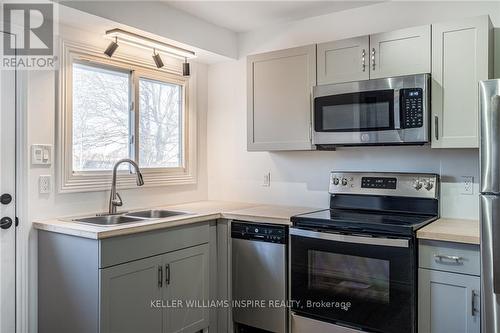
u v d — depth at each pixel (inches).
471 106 86.8
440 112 90.0
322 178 120.9
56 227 89.4
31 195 94.7
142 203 121.9
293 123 111.7
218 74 142.9
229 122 140.4
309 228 95.7
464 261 77.2
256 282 106.0
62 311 90.0
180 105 137.2
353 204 111.3
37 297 95.6
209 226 111.1
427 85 89.6
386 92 93.5
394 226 83.9
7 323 91.6
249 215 106.9
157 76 126.8
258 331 111.5
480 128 72.7
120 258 86.4
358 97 97.9
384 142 94.4
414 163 105.3
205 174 145.5
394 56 95.8
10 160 92.4
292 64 111.7
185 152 137.5
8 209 92.0
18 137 93.2
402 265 82.4
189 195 138.2
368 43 99.2
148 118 125.8
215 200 144.2
